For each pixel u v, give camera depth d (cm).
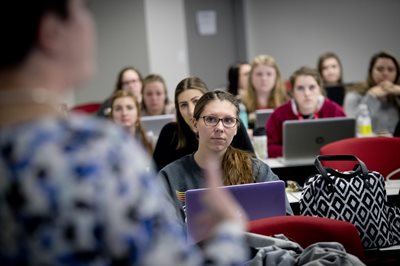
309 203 269
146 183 90
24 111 89
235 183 270
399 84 551
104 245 85
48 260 84
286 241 203
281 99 559
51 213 84
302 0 860
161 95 545
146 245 87
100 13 830
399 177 363
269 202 247
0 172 85
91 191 84
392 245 269
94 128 90
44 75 91
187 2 901
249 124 540
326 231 213
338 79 675
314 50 867
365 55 859
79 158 86
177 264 90
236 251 95
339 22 859
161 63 842
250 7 870
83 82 96
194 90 341
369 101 550
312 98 470
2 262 86
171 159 347
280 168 420
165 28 842
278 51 874
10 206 85
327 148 357
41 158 85
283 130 413
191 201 235
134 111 433
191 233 237
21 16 87
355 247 212
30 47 89
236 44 916
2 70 89
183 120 345
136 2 828
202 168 275
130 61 837
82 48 93
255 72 554
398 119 544
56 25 90
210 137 269
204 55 911
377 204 264
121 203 86
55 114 92
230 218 100
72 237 84
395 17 845
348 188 264
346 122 414
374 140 363
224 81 917
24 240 85
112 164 87
